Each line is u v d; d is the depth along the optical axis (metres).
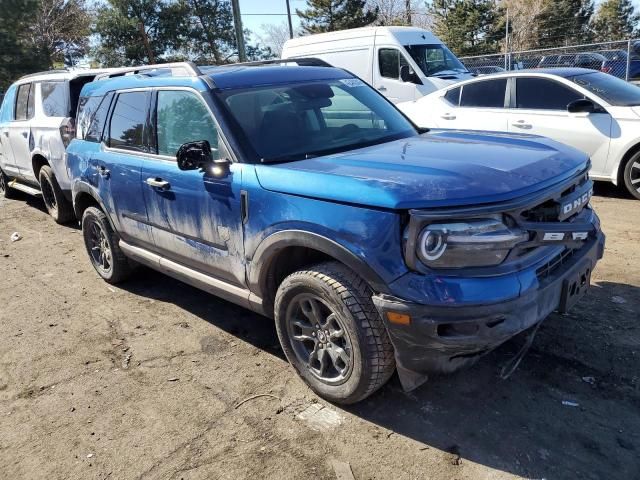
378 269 2.66
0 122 9.19
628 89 7.31
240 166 3.37
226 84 3.79
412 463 2.71
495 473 2.61
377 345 2.84
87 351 4.08
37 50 31.14
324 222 2.85
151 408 3.32
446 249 2.57
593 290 4.34
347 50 11.91
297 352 3.32
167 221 4.02
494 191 2.64
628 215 6.34
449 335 2.60
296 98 3.93
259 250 3.23
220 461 2.83
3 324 4.64
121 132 4.59
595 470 2.58
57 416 3.31
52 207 7.99
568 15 45.16
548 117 7.28
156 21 30.91
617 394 3.10
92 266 5.96
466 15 39.69
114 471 2.82
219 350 3.96
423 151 3.31
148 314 4.65
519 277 2.63
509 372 3.36
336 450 2.84
